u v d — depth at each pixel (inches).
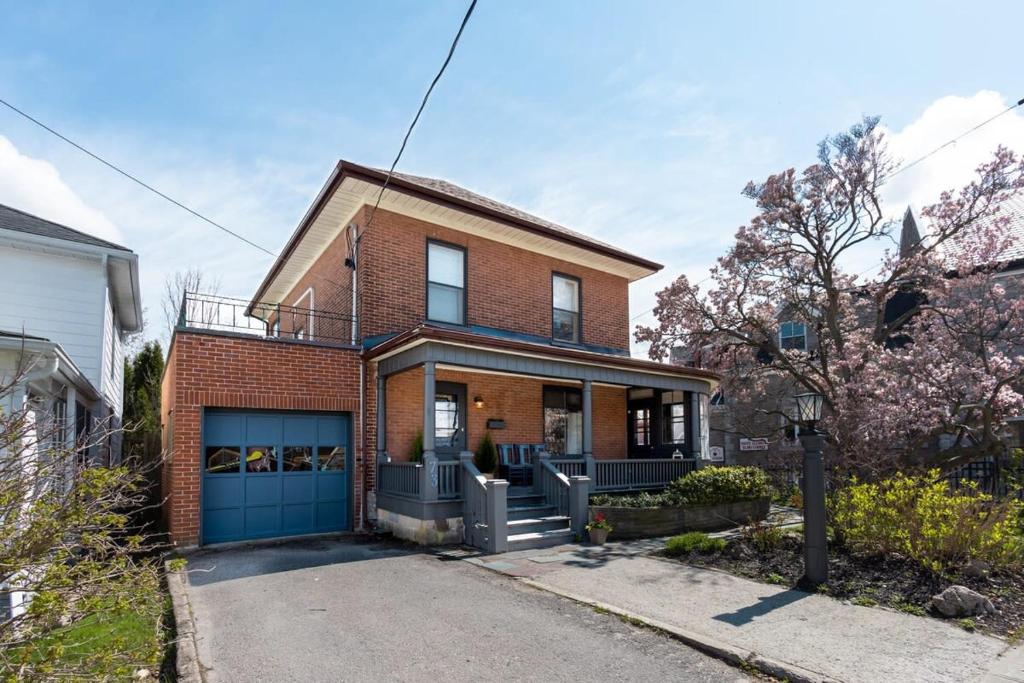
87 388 412.5
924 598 246.7
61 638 144.9
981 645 197.8
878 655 188.1
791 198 528.1
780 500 588.7
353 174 428.5
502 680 174.1
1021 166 471.8
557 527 405.7
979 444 430.9
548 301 566.6
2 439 159.2
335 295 512.1
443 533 376.8
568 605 243.9
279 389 399.2
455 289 504.7
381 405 431.2
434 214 492.1
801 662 182.1
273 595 260.1
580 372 462.3
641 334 621.6
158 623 209.5
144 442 608.4
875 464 398.3
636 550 358.9
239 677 175.8
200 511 365.4
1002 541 282.4
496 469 474.3
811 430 280.5
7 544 150.5
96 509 173.0
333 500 417.7
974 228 518.9
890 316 755.4
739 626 215.0
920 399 436.5
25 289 458.6
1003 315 498.3
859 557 303.0
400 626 218.8
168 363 467.8
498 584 277.7
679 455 542.3
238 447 388.8
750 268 570.9
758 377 649.6
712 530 443.2
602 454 582.2
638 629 216.1
